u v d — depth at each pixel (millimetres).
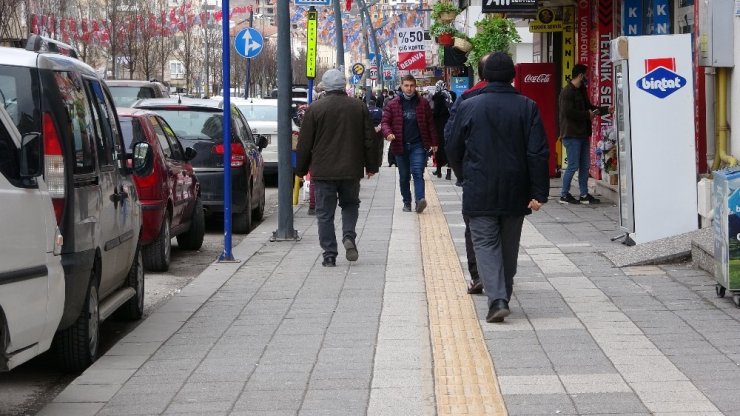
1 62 8633
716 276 11273
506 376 8414
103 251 9648
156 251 15094
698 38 14914
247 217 19906
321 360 9109
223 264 14875
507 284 10820
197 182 17781
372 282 13125
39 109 8586
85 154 9297
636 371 8430
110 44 75562
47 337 7926
